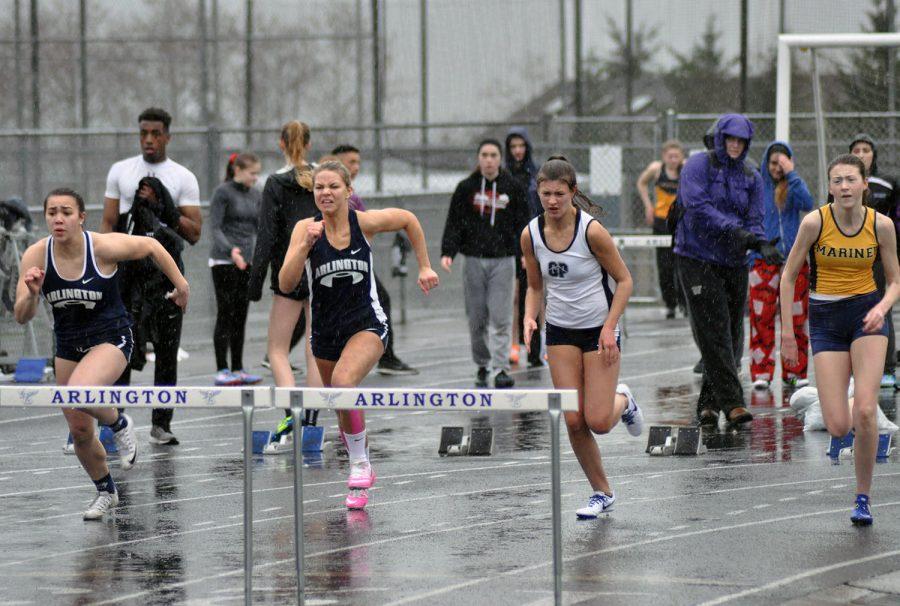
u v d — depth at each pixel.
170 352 31.62
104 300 25.25
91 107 80.25
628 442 31.86
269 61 77.38
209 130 62.44
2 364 45.88
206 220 56.72
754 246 31.77
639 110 72.62
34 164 72.94
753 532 22.77
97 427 33.94
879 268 34.03
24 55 78.94
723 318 32.84
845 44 46.75
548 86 73.12
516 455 30.62
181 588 20.08
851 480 26.88
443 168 72.00
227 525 24.28
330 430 34.50
